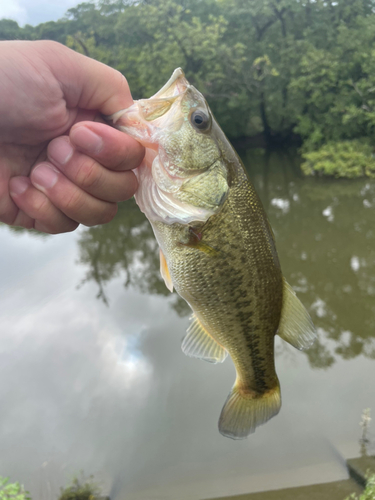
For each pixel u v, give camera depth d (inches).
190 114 6.7
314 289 30.6
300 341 8.1
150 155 6.8
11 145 6.2
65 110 6.1
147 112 6.5
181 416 19.3
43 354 25.9
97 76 6.1
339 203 51.8
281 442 16.7
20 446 18.4
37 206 6.3
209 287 7.3
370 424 16.9
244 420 8.4
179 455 16.9
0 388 22.8
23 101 5.7
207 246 7.0
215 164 7.0
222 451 16.8
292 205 53.3
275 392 8.7
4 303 33.6
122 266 41.8
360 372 20.6
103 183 6.1
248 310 7.7
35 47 5.7
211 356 8.2
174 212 6.7
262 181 71.6
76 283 37.5
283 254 37.7
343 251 36.9
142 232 52.3
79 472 16.7
